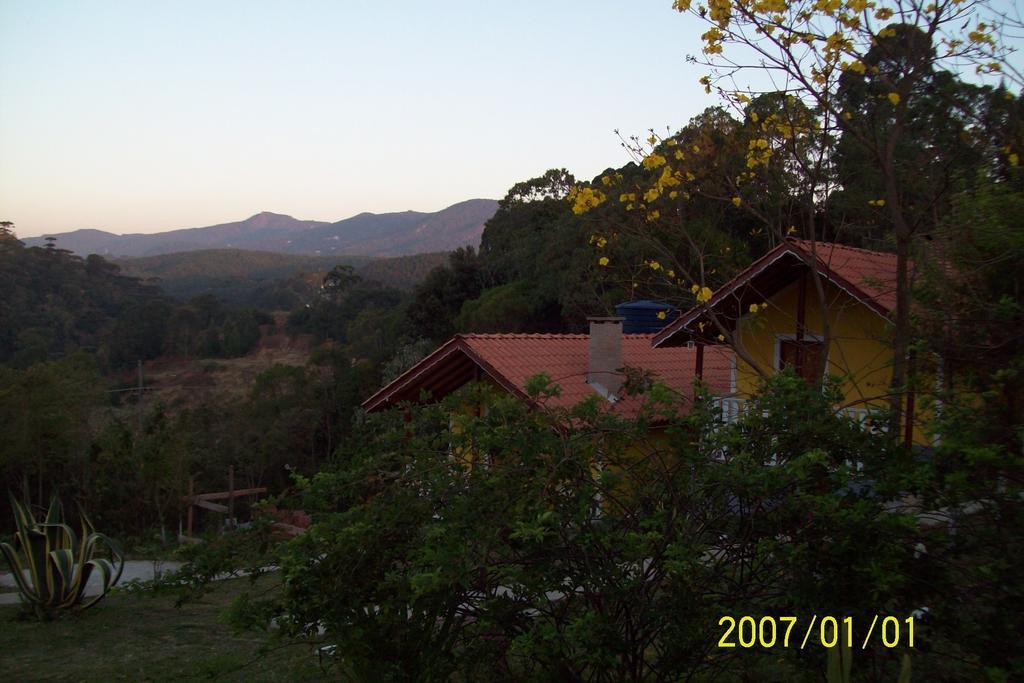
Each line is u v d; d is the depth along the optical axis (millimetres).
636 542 3508
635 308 18156
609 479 3896
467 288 39688
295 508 4160
